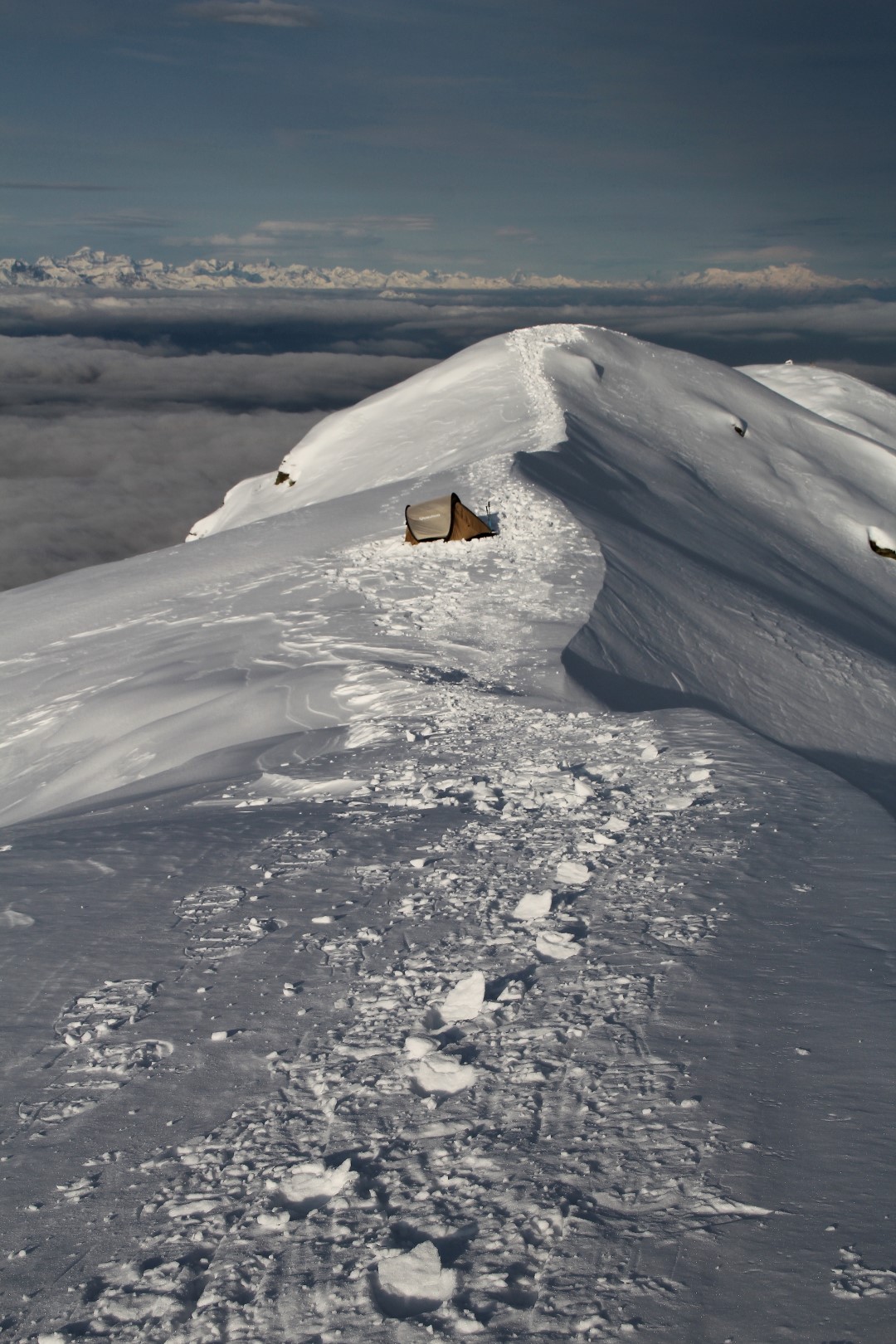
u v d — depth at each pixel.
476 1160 3.71
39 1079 4.64
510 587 26.03
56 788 18.58
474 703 16.53
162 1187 3.75
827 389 79.31
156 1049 4.86
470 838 8.30
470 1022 4.87
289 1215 3.48
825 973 5.04
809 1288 2.87
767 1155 3.53
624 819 8.41
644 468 45.59
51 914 7.01
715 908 6.14
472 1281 3.08
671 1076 4.14
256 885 7.42
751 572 36.88
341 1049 4.71
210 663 22.98
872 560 45.31
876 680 27.55
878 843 7.35
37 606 32.47
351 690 18.64
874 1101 3.79
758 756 10.64
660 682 22.19
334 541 32.84
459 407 55.91
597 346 60.09
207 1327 3.00
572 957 5.55
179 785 14.28
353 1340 2.90
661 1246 3.13
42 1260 3.38
